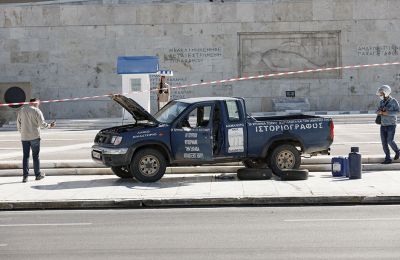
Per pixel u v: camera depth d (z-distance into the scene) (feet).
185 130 85.76
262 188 79.10
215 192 76.79
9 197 76.13
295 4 198.70
